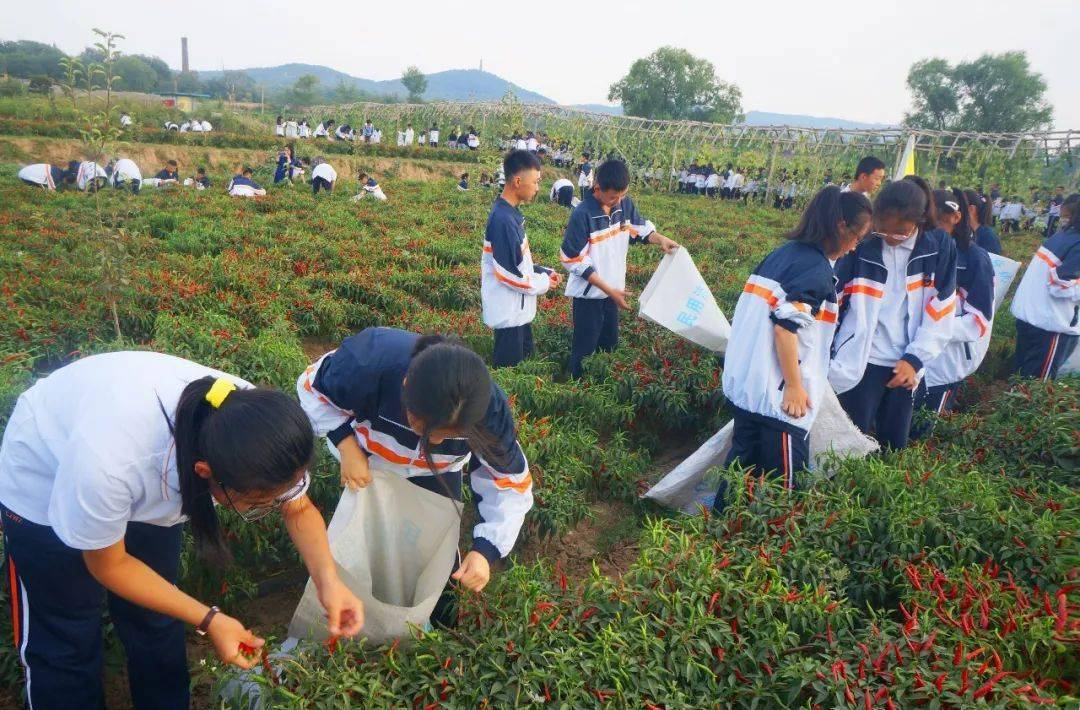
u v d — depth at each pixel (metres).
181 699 2.80
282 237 12.85
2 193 16.56
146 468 2.04
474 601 2.94
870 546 3.64
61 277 9.05
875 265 4.36
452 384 2.14
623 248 6.26
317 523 2.55
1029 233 23.56
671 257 5.48
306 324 8.49
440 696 2.58
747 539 3.63
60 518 1.98
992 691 2.59
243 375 5.62
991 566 3.48
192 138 31.72
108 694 3.03
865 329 4.43
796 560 3.38
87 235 6.66
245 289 9.08
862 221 3.71
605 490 4.97
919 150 28.94
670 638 2.84
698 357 6.30
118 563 2.15
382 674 2.66
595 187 6.00
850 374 4.49
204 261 10.41
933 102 63.34
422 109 53.22
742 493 3.81
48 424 2.12
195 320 7.09
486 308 6.02
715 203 27.61
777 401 3.95
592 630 2.91
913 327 4.53
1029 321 6.15
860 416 4.74
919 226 4.36
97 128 6.58
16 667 2.84
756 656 2.84
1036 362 6.24
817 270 3.77
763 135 32.47
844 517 3.65
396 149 35.94
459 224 15.98
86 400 2.06
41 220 12.68
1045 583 3.31
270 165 27.91
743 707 2.69
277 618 3.63
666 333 7.21
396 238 13.39
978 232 6.60
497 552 2.77
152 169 29.44
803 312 3.76
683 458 5.75
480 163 36.50
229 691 2.62
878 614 3.23
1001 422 5.23
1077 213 5.89
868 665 2.71
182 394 2.02
